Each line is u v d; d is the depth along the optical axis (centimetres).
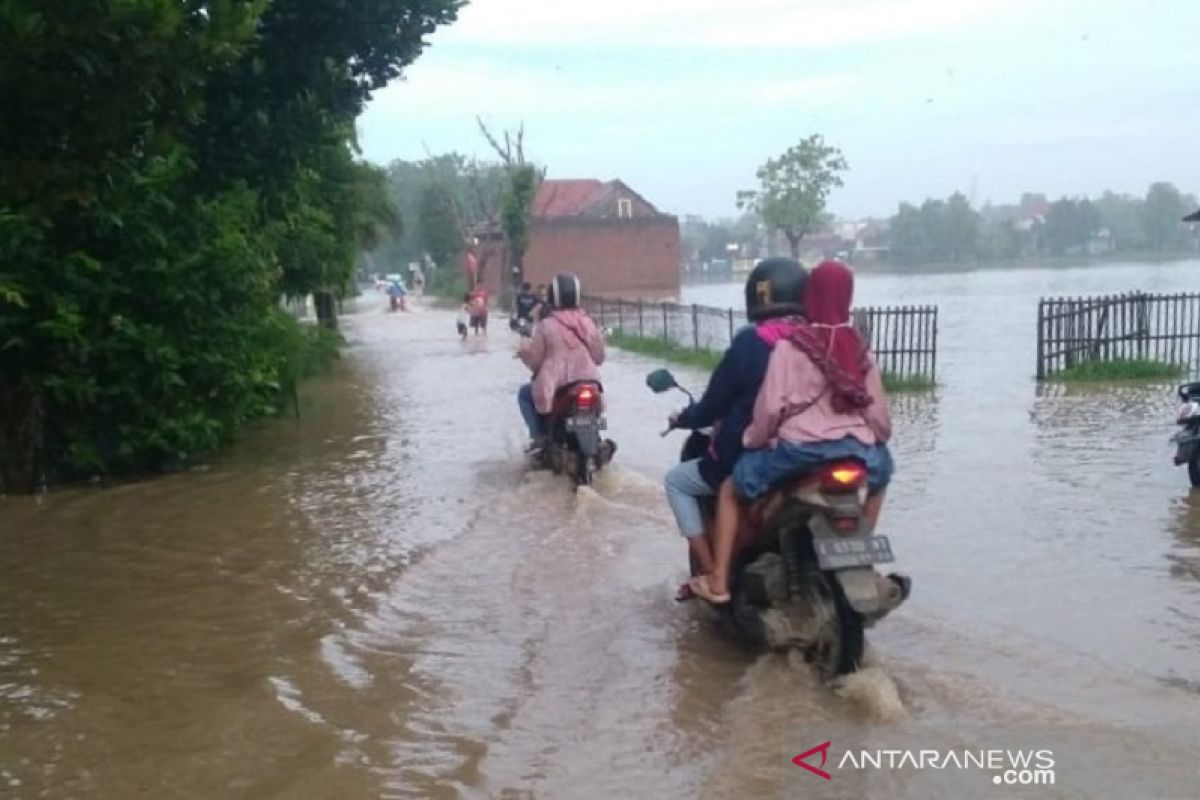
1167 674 533
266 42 1066
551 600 682
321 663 592
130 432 1087
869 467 543
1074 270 7375
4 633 657
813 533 521
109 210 1005
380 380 2052
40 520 934
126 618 678
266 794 451
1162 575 688
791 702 510
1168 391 1569
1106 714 488
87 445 1070
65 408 1075
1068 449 1113
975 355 2205
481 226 7306
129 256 1073
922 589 670
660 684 549
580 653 595
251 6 682
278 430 1415
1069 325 1792
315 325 2397
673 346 2473
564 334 1014
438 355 2645
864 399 540
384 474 1095
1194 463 912
